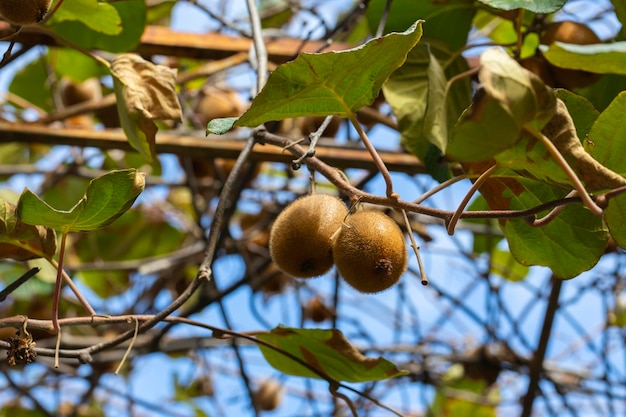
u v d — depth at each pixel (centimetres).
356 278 105
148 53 148
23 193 103
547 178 102
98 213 106
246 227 191
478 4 132
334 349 114
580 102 107
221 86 179
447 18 134
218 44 149
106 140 143
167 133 146
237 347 148
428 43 127
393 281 106
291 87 103
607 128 103
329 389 117
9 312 175
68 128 143
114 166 196
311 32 134
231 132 157
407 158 145
